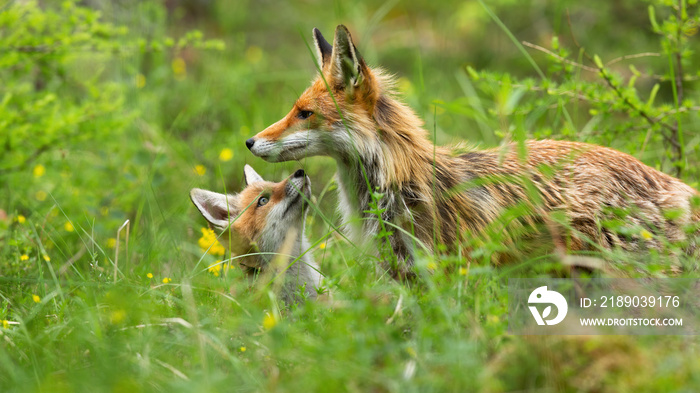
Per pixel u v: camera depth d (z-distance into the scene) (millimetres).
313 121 9500
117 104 13281
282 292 9750
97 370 6574
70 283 8656
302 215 10109
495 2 21625
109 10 18812
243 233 10297
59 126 12250
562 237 9234
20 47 12555
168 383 6336
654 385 5605
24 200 12961
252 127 16641
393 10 26984
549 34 21578
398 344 6547
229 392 6242
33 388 6242
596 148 9930
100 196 13984
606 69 11141
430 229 9219
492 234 8500
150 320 7500
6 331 7719
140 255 11117
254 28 26906
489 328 6805
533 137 11586
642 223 9281
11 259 10578
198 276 9391
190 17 25328
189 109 17500
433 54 22531
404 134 9539
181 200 13383
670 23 11086
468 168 9766
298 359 6645
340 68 9406
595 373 5895
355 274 8484
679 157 11594
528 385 5969
